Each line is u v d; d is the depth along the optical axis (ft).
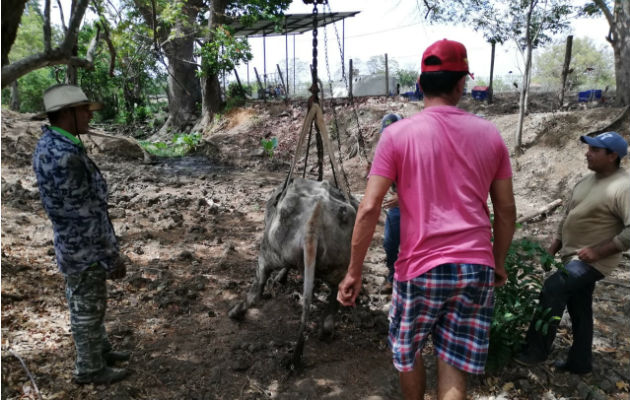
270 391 11.19
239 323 14.23
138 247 19.72
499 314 11.66
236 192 33.30
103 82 66.95
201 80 62.39
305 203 12.14
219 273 17.98
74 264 9.82
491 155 7.27
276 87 75.10
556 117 36.27
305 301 11.31
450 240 7.03
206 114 62.44
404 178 7.30
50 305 14.24
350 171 41.14
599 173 11.03
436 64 7.55
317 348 13.00
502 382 11.54
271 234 12.42
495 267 8.07
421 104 48.29
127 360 11.94
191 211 26.86
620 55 38.55
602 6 39.52
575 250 11.25
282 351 12.71
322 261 11.87
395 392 11.29
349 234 12.13
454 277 6.93
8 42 11.48
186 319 14.33
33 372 10.89
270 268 13.30
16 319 13.12
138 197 29.53
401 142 7.27
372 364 12.39
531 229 25.41
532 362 11.77
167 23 24.36
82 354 10.52
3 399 9.95
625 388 11.41
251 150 49.14
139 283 16.26
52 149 9.23
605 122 33.78
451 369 7.32
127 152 45.80
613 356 12.82
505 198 7.60
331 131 48.60
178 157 49.21
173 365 11.93
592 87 76.18
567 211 11.75
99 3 13.48
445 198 7.13
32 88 118.73
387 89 56.85
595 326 14.53
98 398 10.34
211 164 46.21
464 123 7.27
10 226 20.84
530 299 12.05
